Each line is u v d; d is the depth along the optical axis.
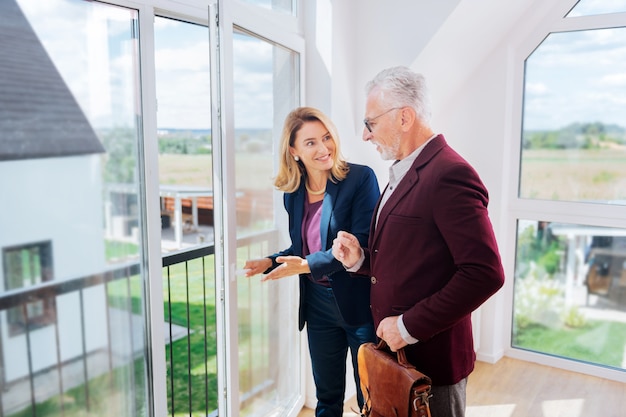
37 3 1.36
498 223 3.09
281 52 2.09
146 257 1.72
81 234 1.52
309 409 2.59
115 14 1.56
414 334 1.41
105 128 1.56
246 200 1.86
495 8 2.55
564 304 3.09
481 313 3.17
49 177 1.43
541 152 3.03
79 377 1.57
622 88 2.76
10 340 1.39
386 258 1.52
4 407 1.40
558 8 2.84
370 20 2.48
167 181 4.76
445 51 2.56
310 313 2.12
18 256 1.38
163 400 1.82
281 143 1.98
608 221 2.85
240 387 2.00
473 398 2.74
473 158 3.12
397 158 1.59
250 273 1.88
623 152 2.80
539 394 2.78
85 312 1.56
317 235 2.00
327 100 2.34
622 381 2.90
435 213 1.40
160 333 1.78
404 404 1.39
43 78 1.39
